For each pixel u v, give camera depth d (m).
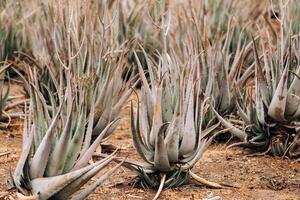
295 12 7.33
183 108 4.88
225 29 8.62
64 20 6.57
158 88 4.84
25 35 9.51
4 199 4.52
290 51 5.71
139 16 9.28
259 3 9.99
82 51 6.07
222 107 6.71
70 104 4.17
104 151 6.16
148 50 8.94
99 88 5.82
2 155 5.94
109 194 4.98
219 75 6.71
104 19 6.45
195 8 8.01
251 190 5.17
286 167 5.79
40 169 4.16
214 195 5.00
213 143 6.56
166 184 5.08
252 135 6.21
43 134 4.34
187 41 6.62
